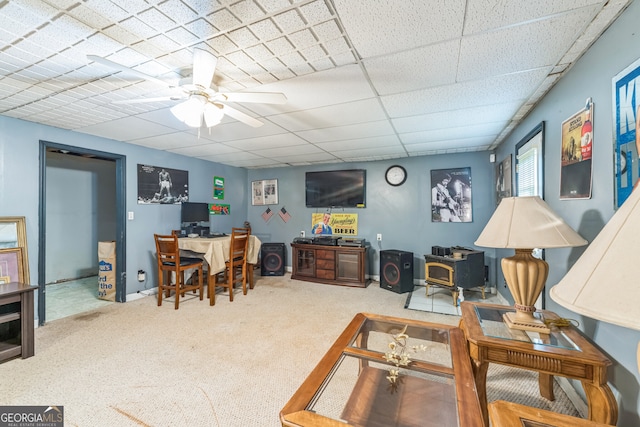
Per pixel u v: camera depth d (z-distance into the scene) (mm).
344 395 1302
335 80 1963
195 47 1555
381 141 3625
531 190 2490
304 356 2266
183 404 1701
